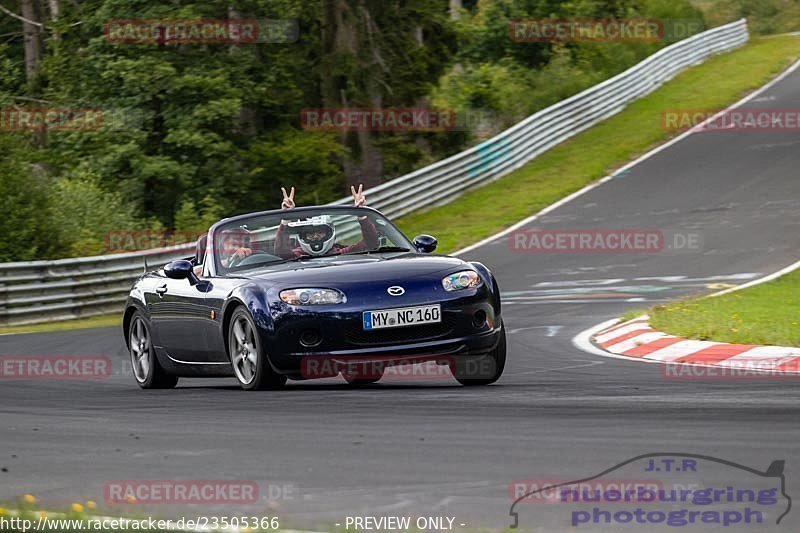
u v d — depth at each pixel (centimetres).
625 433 1884
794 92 13262
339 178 11319
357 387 2945
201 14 10281
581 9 15412
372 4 11181
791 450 1659
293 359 2725
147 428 2262
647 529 1259
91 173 9925
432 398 2520
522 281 6619
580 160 11081
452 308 2747
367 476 1633
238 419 2316
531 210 9375
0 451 2067
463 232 8769
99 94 10394
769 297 4934
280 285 2797
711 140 11281
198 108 10219
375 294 2731
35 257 8131
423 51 11362
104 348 4869
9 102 11256
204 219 9656
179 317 3203
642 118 12519
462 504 1417
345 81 11019
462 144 12288
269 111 11262
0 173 8275
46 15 12519
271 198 11225
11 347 5078
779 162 9962
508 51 15238
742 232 7512
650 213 8675
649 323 4091
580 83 13575
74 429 2314
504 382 2922
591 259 7181
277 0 10388
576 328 4438
